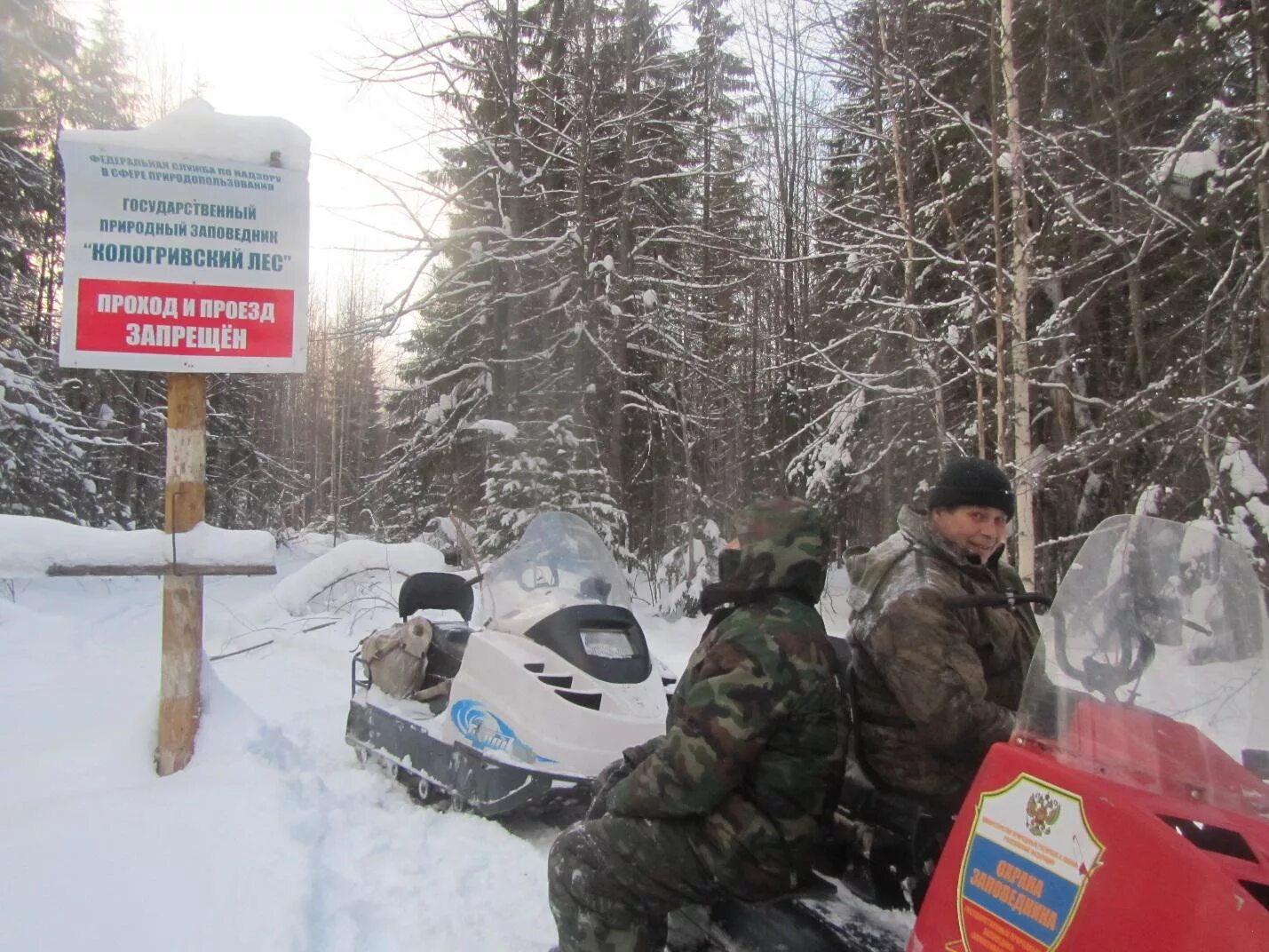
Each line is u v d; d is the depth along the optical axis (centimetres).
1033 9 923
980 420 923
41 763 468
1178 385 899
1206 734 191
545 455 1488
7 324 1590
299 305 491
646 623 1270
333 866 382
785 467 1593
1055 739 197
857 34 1122
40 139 1952
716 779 227
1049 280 900
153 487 2497
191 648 477
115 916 317
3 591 1317
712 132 1830
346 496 4256
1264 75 797
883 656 247
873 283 1342
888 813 254
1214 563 205
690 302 1745
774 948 241
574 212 1570
